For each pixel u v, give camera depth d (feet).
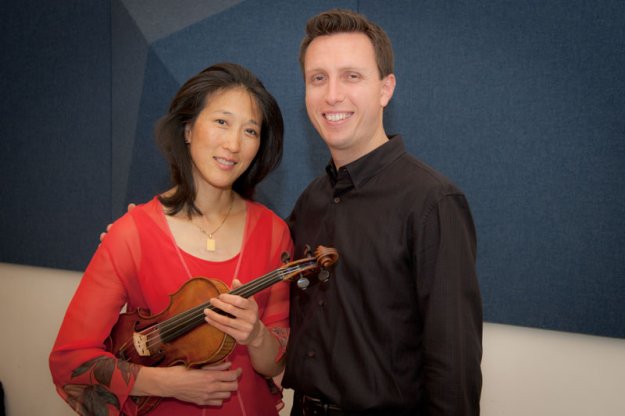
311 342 4.06
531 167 5.60
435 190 3.62
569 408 5.79
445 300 3.45
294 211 5.10
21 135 8.47
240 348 4.40
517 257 5.72
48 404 8.73
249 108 4.29
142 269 4.20
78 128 7.99
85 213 8.05
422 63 5.97
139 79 7.46
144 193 7.56
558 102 5.45
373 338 3.78
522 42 5.56
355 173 4.04
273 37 6.73
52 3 8.01
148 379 3.92
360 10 6.24
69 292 8.45
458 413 3.38
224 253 4.40
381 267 3.77
